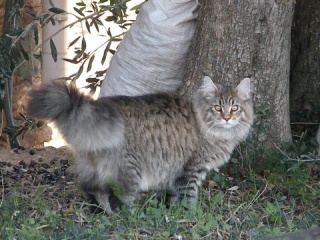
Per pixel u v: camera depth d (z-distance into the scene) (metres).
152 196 11.23
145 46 13.23
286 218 11.24
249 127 12.20
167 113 11.62
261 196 12.33
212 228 10.77
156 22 13.08
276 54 12.95
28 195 12.36
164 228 10.71
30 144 18.19
